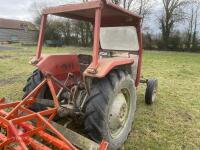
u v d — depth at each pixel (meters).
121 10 3.06
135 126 3.64
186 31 33.75
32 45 27.88
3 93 5.10
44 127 2.41
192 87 6.46
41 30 3.08
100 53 4.25
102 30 4.34
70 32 30.91
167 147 3.08
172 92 5.81
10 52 16.42
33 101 2.86
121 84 2.84
